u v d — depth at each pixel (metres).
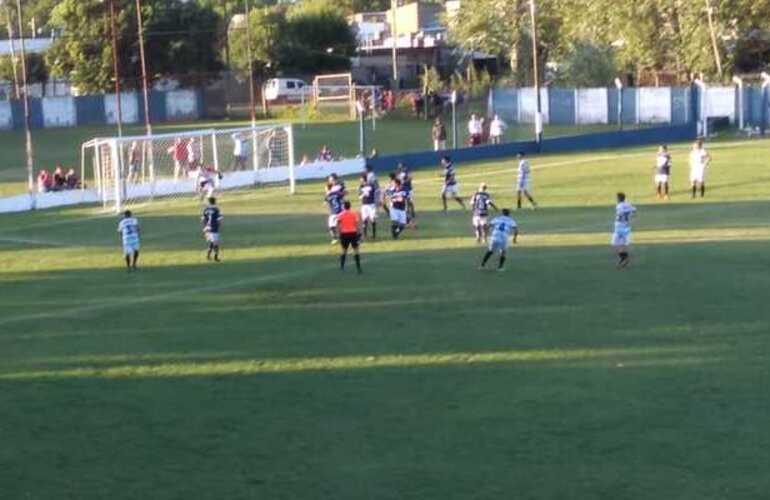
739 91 91.81
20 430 22.36
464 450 20.34
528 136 93.19
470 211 53.19
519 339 28.22
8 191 71.50
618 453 19.97
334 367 26.27
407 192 47.50
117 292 36.84
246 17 118.56
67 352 28.77
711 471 18.98
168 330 30.84
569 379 24.61
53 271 41.59
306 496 18.42
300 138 94.50
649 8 109.12
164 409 23.47
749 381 24.02
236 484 19.05
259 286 36.72
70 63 125.38
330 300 34.09
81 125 114.25
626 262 37.62
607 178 63.78
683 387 23.72
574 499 17.97
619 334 28.38
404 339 28.66
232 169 72.94
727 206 51.62
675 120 95.81
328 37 136.50
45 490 19.06
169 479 19.41
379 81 143.00
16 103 112.12
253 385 25.03
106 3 124.44
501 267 37.91
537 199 56.53
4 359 28.30
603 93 99.38
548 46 120.75
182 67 127.62
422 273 37.81
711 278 35.16
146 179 68.56
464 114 106.31
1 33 173.25
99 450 21.03
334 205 45.47
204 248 45.41
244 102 129.75
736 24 105.06
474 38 122.31
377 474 19.28
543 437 20.91
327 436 21.36
